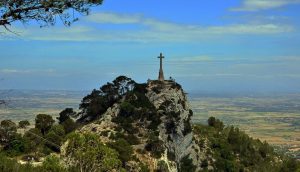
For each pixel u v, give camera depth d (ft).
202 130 435.53
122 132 331.16
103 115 357.82
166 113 364.58
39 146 271.49
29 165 138.82
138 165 290.97
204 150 397.60
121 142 300.40
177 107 375.86
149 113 356.18
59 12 70.79
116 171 180.24
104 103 391.04
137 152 309.22
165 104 369.71
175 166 330.13
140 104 364.17
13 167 126.41
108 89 396.57
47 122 329.93
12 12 68.49
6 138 131.34
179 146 365.61
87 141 176.86
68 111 399.03
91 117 387.75
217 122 476.13
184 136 373.40
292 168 428.56
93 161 171.63
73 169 163.43
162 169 303.48
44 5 68.90
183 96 395.55
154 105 370.94
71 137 174.60
